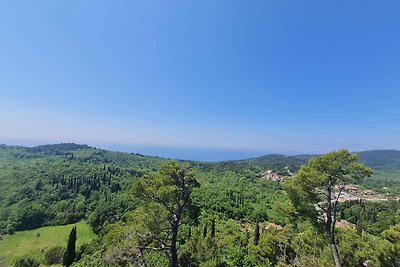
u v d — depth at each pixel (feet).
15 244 266.36
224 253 126.31
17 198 364.99
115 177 456.45
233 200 339.36
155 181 51.75
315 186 54.34
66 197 373.81
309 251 96.53
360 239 95.71
